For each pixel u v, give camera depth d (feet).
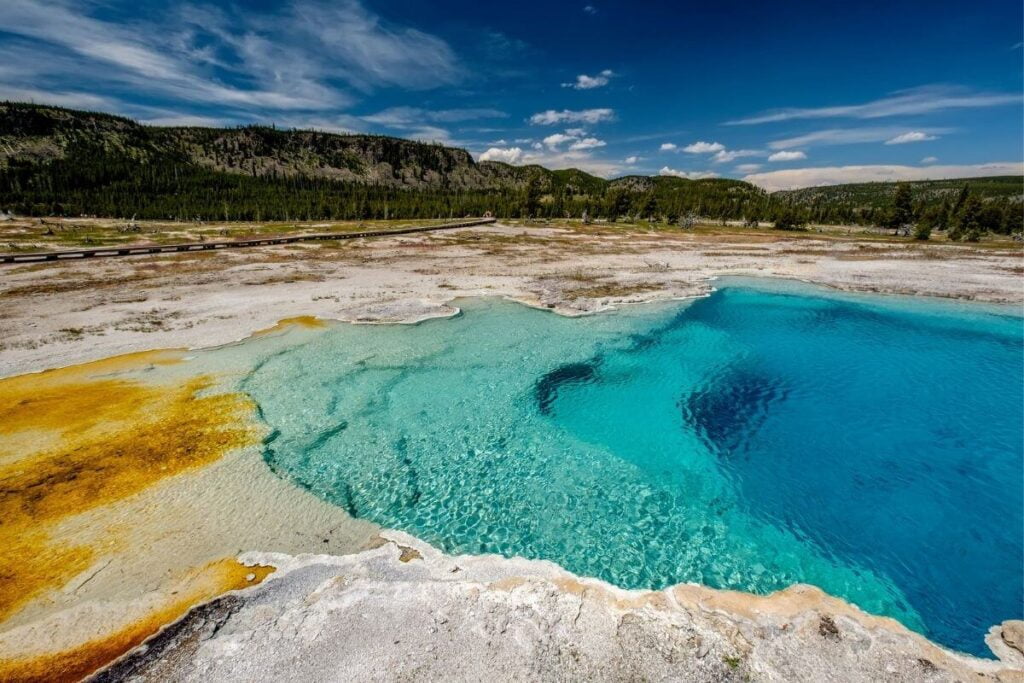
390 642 31.19
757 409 72.54
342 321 101.65
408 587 36.11
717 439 63.93
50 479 47.37
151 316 99.55
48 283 127.54
